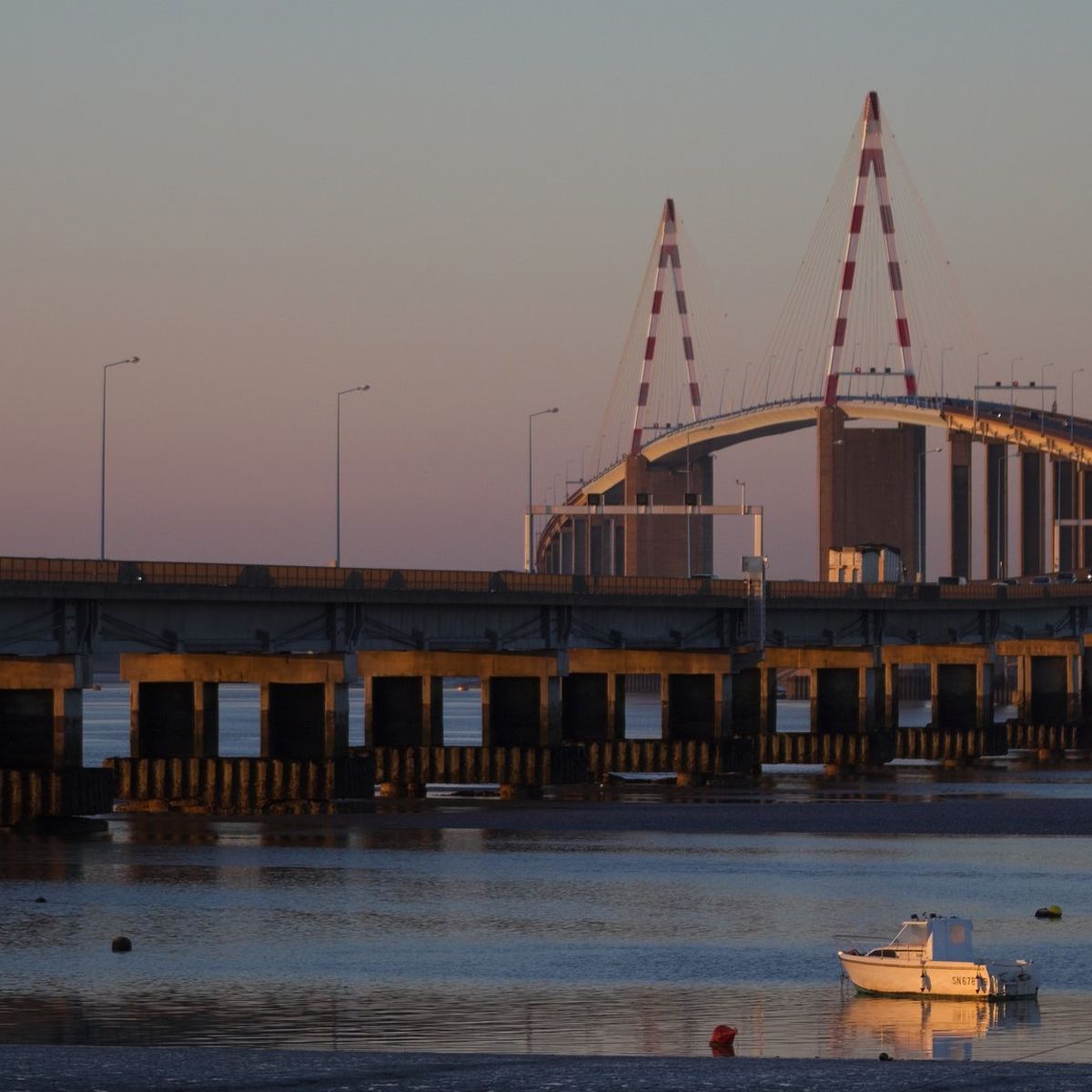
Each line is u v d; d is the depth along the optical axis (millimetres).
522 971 197250
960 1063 131125
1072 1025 173500
